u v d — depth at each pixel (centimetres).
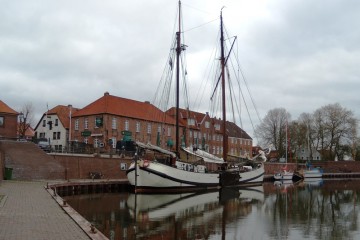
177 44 4606
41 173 4219
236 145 10362
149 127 7462
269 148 6075
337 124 10181
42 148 4847
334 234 1964
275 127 10069
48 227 1421
